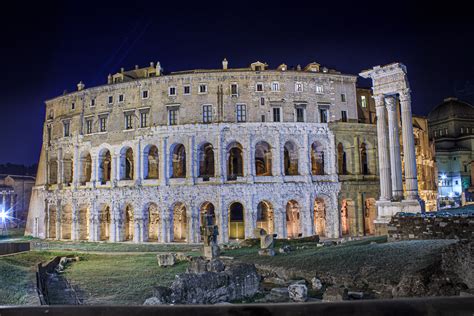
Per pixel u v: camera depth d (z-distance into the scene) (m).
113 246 75.38
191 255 55.19
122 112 85.94
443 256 27.70
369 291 28.64
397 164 56.62
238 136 78.88
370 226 84.69
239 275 31.38
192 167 78.88
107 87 87.62
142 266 50.47
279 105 80.06
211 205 84.19
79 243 82.31
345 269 32.44
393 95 58.19
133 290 36.56
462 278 25.94
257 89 80.31
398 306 3.40
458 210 52.44
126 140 84.69
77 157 90.44
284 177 78.19
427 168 104.12
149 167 88.25
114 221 83.44
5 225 127.12
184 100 80.94
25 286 31.94
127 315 3.50
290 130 79.50
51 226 95.38
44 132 102.25
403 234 41.50
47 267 46.66
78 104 92.19
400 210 54.38
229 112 79.56
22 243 64.06
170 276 42.34
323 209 84.69
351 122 82.75
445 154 132.88
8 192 130.50
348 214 82.00
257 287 32.25
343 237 77.75
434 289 25.28
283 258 40.97
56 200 93.12
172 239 79.19
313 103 81.38
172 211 79.75
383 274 29.38
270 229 79.94
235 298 30.48
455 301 3.46
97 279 42.50
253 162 78.31
